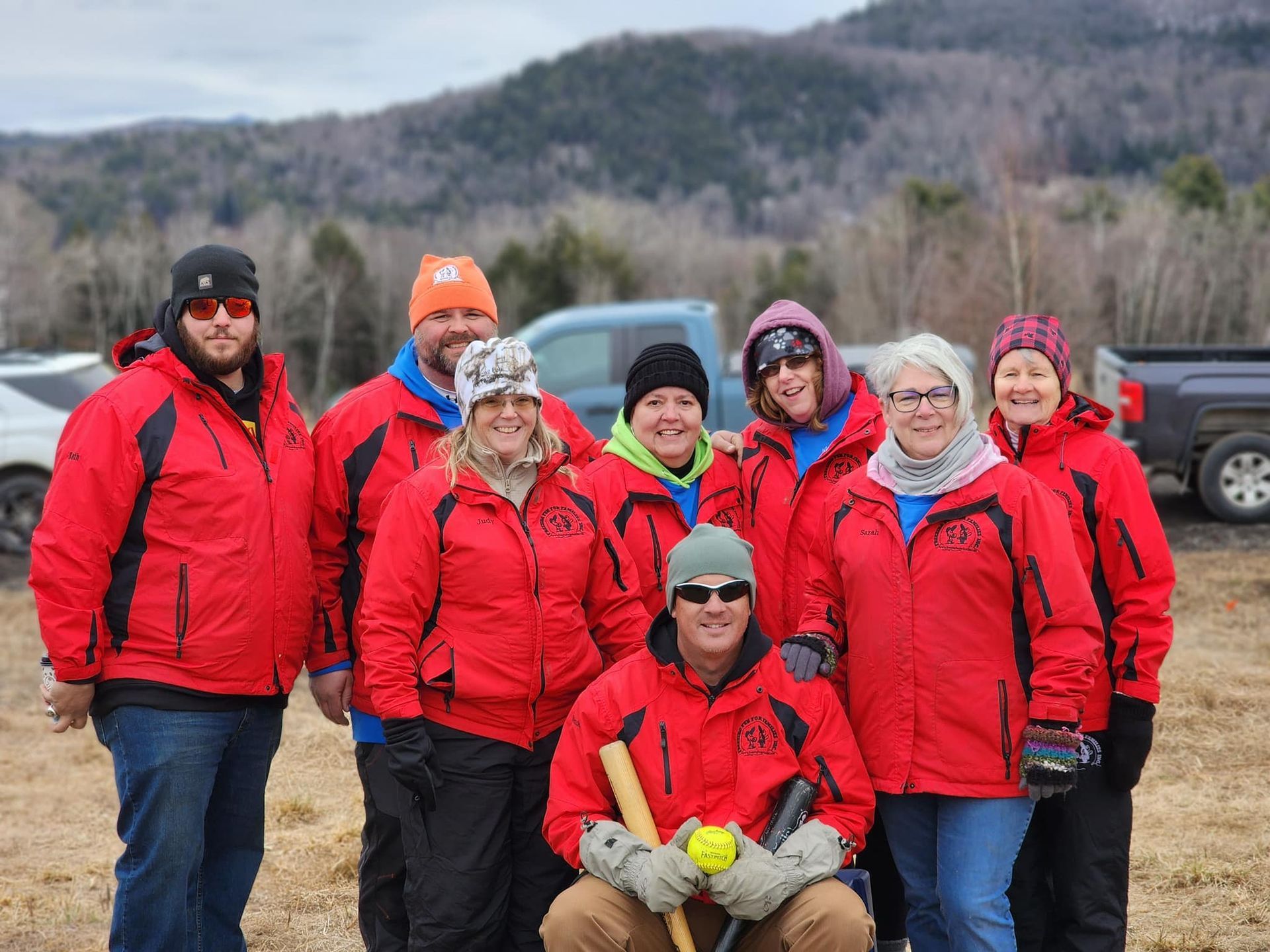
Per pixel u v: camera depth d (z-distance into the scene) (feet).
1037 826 10.56
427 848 10.38
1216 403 30.63
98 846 16.75
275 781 18.61
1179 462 31.19
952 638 9.61
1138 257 139.23
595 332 32.04
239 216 414.82
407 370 11.84
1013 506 9.55
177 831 10.35
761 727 10.02
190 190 440.45
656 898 9.34
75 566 9.95
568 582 10.46
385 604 10.21
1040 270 111.96
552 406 12.96
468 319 11.81
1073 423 10.32
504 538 10.26
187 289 10.24
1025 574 9.50
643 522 11.62
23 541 33.17
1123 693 9.91
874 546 9.85
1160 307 134.41
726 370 34.60
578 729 10.18
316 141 569.64
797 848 9.65
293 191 467.52
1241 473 31.19
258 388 10.89
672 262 225.76
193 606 10.25
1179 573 27.63
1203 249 143.23
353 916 14.08
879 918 11.37
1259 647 22.38
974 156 380.17
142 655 10.29
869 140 544.62
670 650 10.03
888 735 9.87
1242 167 362.12
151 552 10.28
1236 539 30.12
